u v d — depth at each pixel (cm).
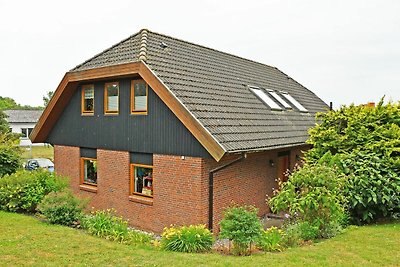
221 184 1141
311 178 906
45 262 682
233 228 773
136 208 1266
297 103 1995
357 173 1059
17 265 664
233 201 1193
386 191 1023
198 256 743
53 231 920
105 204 1393
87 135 1470
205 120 1065
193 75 1340
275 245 790
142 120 1238
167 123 1154
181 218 1123
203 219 1079
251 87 1691
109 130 1369
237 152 1020
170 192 1152
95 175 1462
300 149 1650
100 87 1402
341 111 1333
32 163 2823
